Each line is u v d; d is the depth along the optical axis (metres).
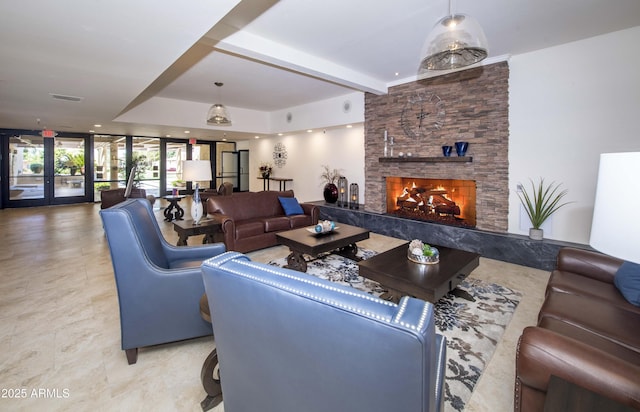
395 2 2.73
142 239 2.03
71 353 2.06
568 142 3.76
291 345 0.91
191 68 4.59
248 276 0.97
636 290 1.79
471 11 2.91
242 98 6.63
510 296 2.99
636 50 3.29
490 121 4.28
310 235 3.71
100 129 7.98
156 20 2.11
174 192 7.00
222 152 11.67
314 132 7.96
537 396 1.24
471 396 1.72
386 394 0.76
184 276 1.98
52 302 2.79
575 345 1.15
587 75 3.58
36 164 8.66
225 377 1.21
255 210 5.02
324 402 0.89
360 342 0.76
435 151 4.88
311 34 3.38
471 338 2.28
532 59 3.95
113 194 6.15
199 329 2.07
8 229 5.81
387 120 5.50
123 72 3.20
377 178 5.77
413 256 2.82
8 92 4.02
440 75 4.72
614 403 0.99
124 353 2.08
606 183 1.00
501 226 4.28
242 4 2.77
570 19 3.09
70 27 2.19
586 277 2.21
